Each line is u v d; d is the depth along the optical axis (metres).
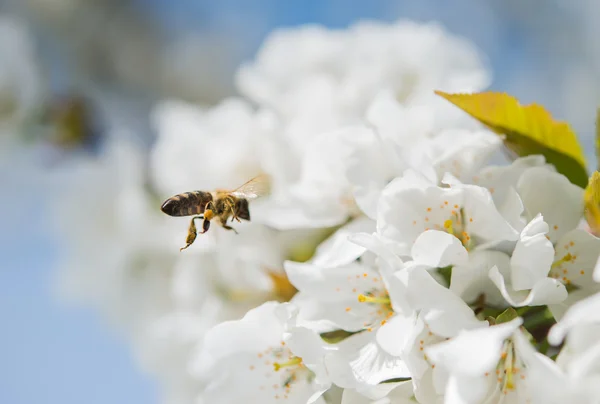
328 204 0.27
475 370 0.23
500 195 0.25
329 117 0.29
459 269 0.24
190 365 0.30
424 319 0.24
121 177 0.33
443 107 0.27
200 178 0.31
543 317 0.24
